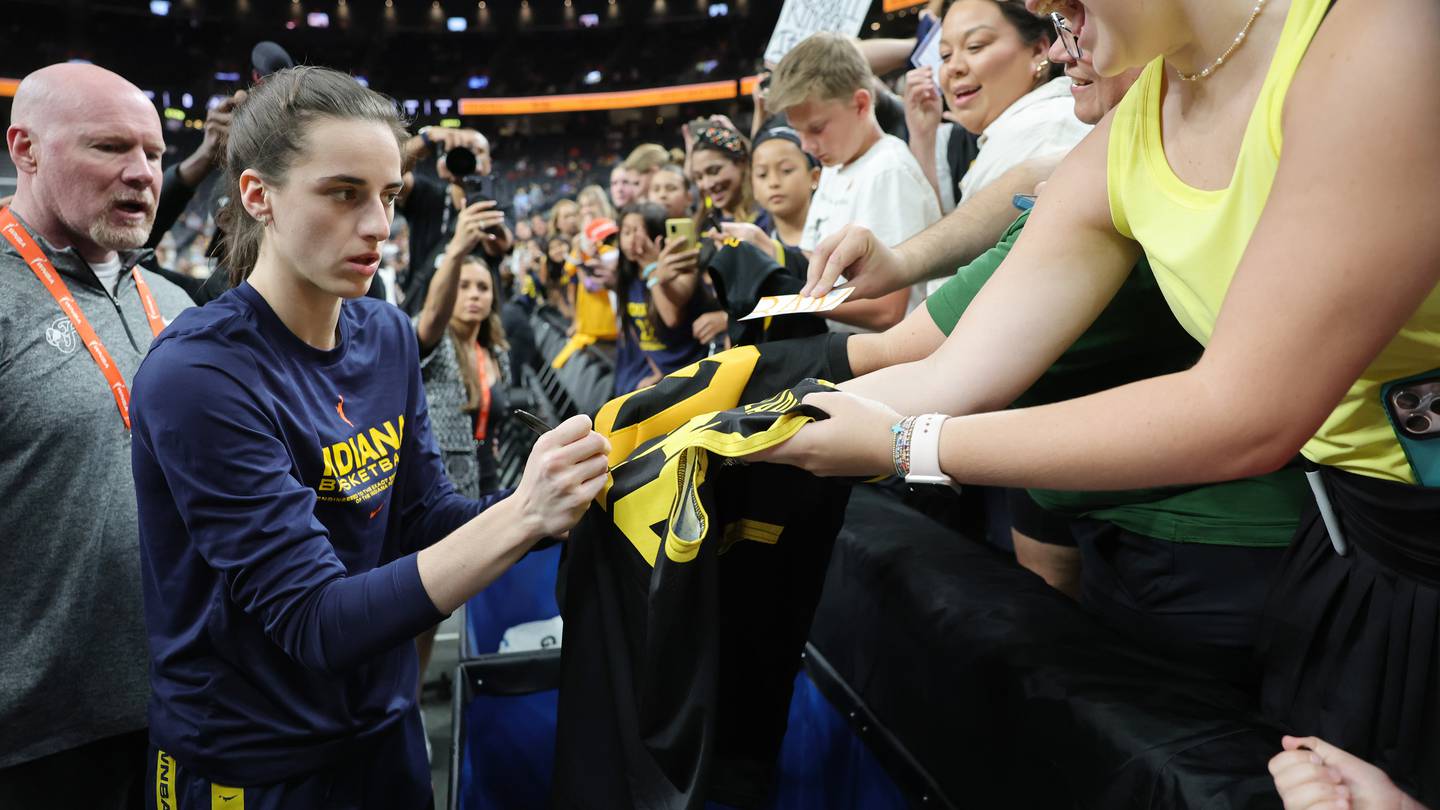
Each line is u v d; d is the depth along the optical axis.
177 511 1.06
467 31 23.73
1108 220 0.95
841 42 2.29
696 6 23.42
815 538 1.11
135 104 1.59
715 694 0.96
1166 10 0.75
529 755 1.60
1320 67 0.65
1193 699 0.90
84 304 1.60
